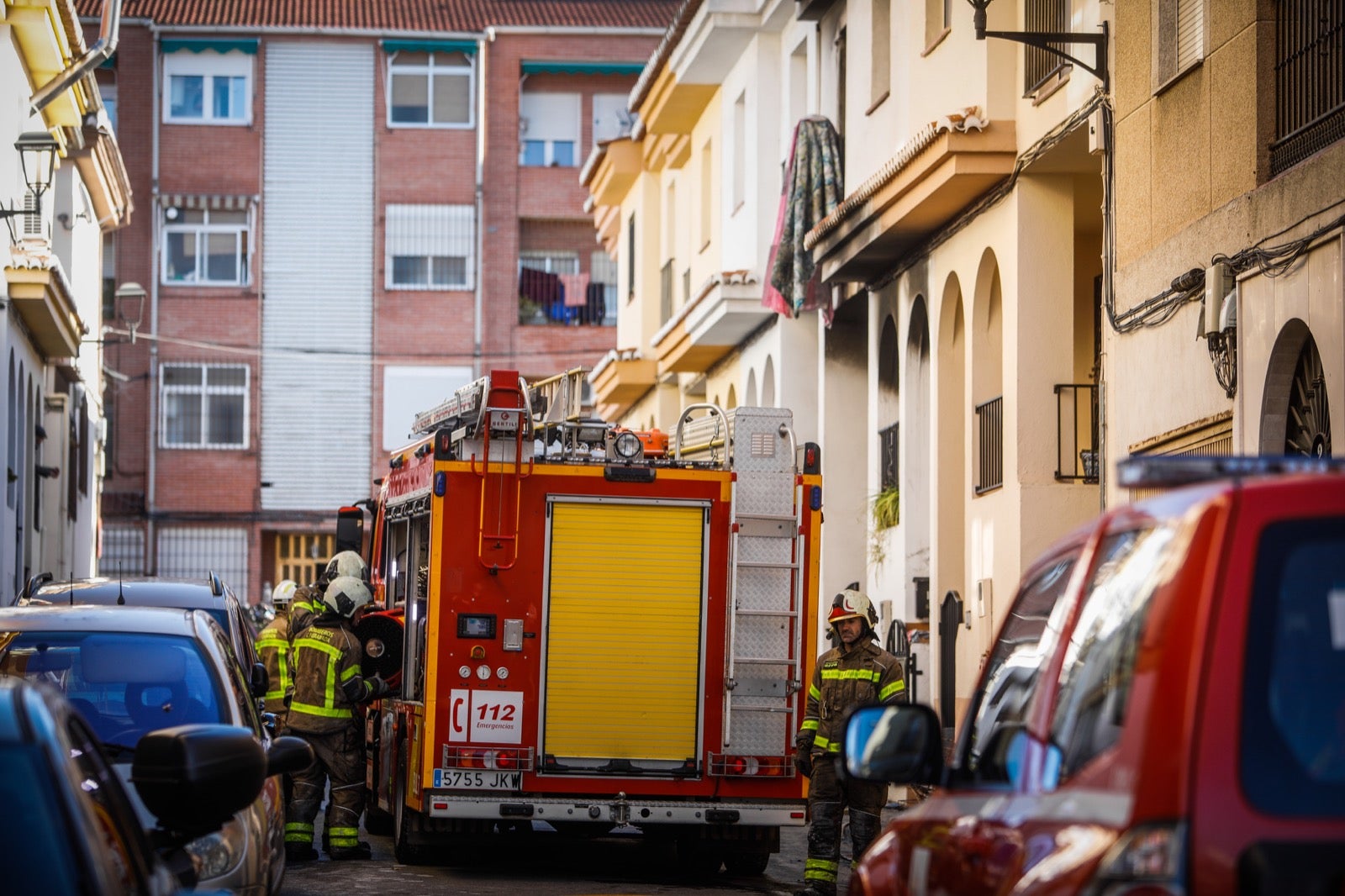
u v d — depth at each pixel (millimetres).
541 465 18516
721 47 39906
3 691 6281
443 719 18297
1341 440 16500
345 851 19672
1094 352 26438
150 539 72938
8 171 35875
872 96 31516
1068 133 23531
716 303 39031
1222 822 4766
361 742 19844
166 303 73688
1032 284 25328
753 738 18547
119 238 73500
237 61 74562
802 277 33438
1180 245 20406
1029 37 22344
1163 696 4953
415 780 18594
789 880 19609
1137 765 4949
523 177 76125
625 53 76125
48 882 5637
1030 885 5262
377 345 74688
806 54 37406
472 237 75500
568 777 18344
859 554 36500
